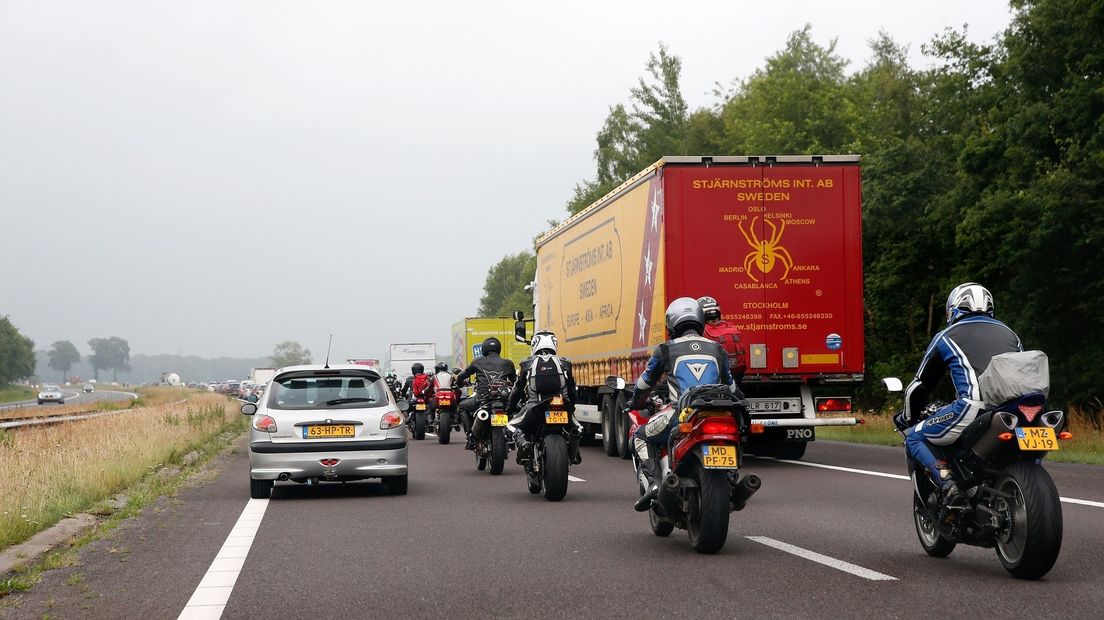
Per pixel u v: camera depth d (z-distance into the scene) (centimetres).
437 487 1418
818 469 1566
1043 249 2595
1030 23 2819
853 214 1666
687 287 1641
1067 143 2652
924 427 748
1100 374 2695
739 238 1648
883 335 3684
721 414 800
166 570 793
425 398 2806
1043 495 671
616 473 1581
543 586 709
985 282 2934
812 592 670
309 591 705
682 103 6969
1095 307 2689
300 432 1281
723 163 1652
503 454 1565
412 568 788
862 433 2328
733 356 1509
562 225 2348
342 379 1333
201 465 1841
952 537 743
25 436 2123
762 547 855
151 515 1138
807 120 5747
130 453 1739
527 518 1071
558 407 1215
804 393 1697
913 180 3341
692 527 840
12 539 930
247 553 870
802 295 1656
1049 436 670
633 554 834
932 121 5112
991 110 2984
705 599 655
